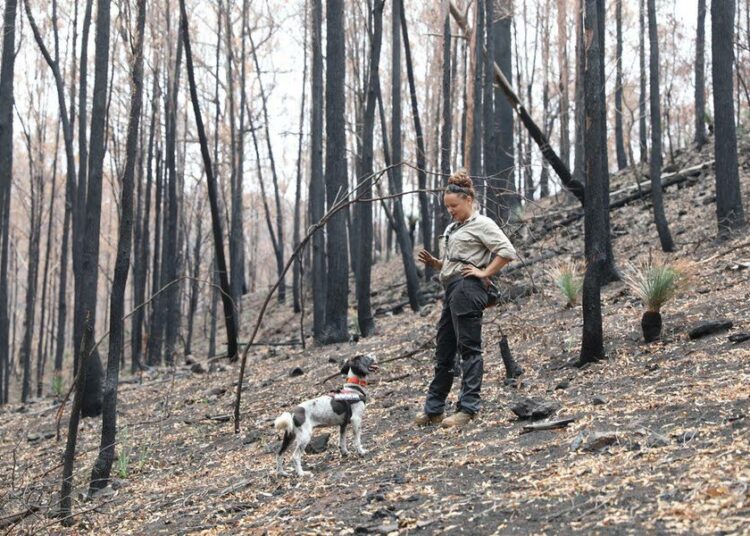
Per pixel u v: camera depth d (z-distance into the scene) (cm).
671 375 605
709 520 321
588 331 710
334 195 1337
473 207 615
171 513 548
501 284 1212
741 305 775
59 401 1488
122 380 1538
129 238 690
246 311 2859
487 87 1190
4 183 1427
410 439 589
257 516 474
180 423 959
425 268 1894
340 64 1330
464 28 1318
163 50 1981
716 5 1223
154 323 1969
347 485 493
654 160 1282
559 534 341
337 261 1356
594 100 701
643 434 461
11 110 1430
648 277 742
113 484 709
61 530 581
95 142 1011
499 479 439
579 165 1759
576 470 423
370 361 582
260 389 1069
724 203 1230
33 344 3769
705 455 403
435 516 395
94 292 1032
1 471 884
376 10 1369
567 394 625
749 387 509
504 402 643
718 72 1227
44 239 4184
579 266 1262
